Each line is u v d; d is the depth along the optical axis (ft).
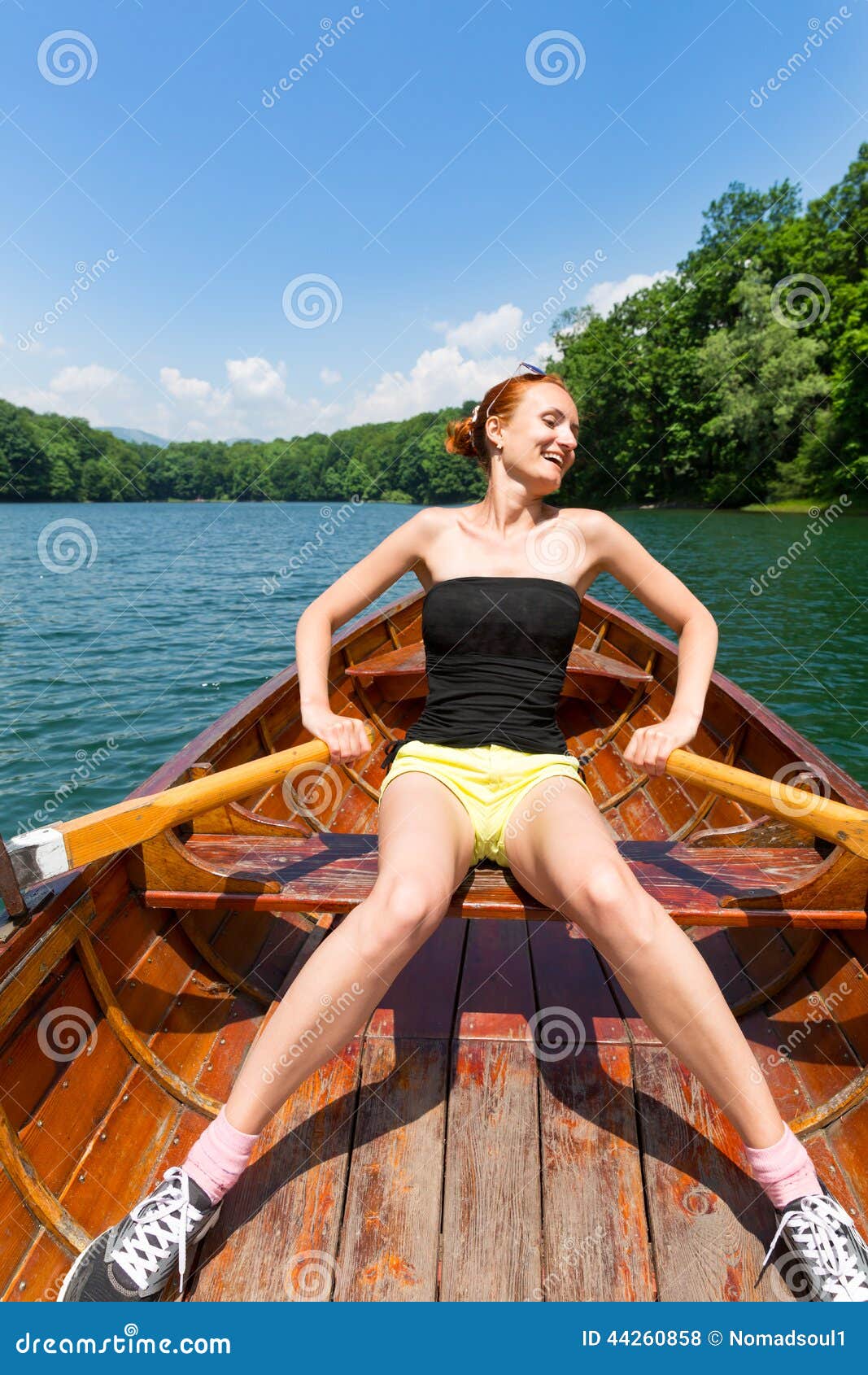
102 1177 4.71
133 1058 5.33
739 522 86.02
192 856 5.60
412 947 4.34
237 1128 4.23
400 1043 5.74
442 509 6.30
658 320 121.90
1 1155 4.11
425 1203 4.67
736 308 113.60
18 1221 4.14
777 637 33.22
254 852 6.22
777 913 5.34
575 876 4.34
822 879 5.32
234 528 111.34
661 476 114.62
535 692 5.49
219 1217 4.59
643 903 4.28
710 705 10.23
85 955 5.07
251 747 8.74
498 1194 4.72
